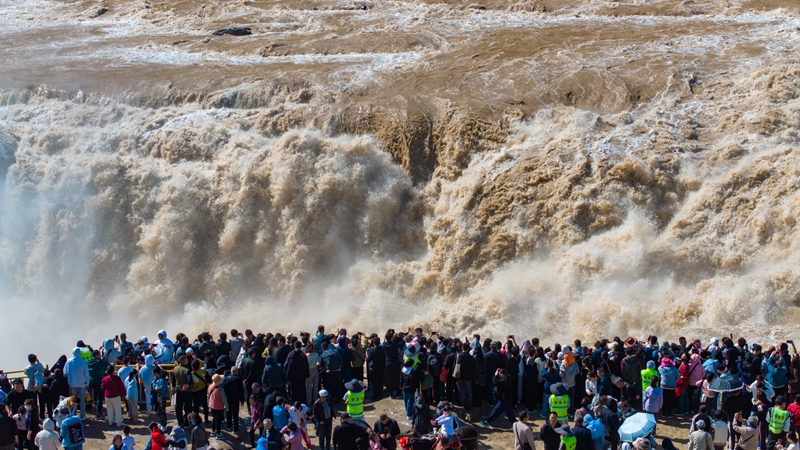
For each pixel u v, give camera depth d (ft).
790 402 50.57
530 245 82.99
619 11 132.98
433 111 96.32
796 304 71.97
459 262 84.12
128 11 160.45
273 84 107.34
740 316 71.87
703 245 78.02
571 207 82.79
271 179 92.07
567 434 41.88
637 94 97.45
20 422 48.85
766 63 100.63
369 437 43.24
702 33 116.78
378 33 132.87
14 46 137.80
